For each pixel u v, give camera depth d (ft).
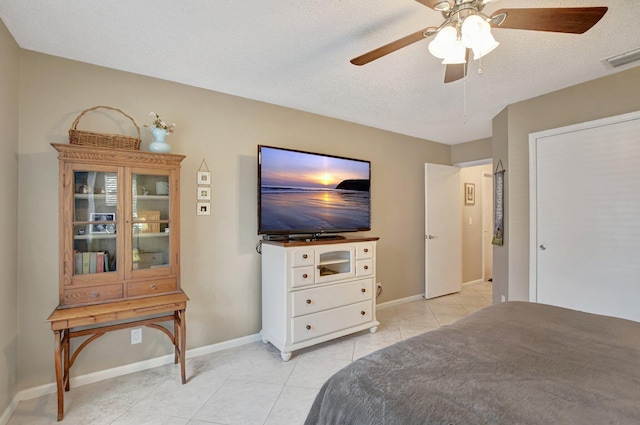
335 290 9.43
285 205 9.82
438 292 14.90
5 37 5.95
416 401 2.90
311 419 3.52
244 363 8.25
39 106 6.86
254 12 5.55
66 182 6.51
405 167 14.05
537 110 9.72
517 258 10.32
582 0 5.32
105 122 7.57
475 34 4.31
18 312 6.60
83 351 7.29
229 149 9.27
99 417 6.06
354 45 6.68
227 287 9.19
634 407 2.73
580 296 8.82
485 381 3.18
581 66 7.72
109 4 5.32
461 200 17.16
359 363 3.71
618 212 8.14
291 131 10.50
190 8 5.44
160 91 8.25
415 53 6.96
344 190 11.25
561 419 2.58
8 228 6.16
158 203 7.60
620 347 4.00
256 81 8.43
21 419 6.00
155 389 7.02
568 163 9.04
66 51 6.88
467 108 10.72
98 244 6.95
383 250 13.24
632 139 7.89
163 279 7.50
